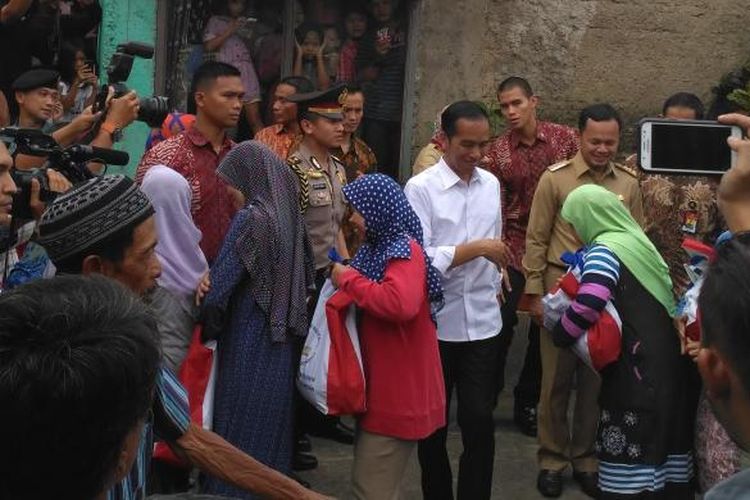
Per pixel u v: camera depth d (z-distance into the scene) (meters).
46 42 5.23
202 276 3.91
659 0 7.30
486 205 4.41
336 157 5.45
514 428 5.87
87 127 3.35
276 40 6.54
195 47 6.25
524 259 5.06
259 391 3.83
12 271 2.64
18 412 1.22
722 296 1.35
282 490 2.24
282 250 3.86
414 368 3.69
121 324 1.31
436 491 4.39
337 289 3.69
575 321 3.71
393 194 3.66
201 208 4.39
